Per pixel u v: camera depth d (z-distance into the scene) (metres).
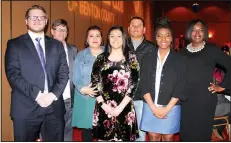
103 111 2.91
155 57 3.03
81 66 3.30
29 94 2.79
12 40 2.91
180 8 15.38
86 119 3.33
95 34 3.29
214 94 3.18
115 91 2.87
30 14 2.85
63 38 3.69
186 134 3.22
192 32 3.20
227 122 3.86
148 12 13.80
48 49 2.96
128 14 10.48
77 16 6.01
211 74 3.15
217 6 15.12
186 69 3.02
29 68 2.85
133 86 2.89
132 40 3.56
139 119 3.34
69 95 3.55
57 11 5.04
